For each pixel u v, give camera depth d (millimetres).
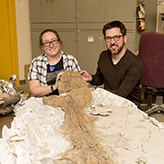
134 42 3982
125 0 3910
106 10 4109
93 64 4461
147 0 4062
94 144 1177
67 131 1311
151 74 2910
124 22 3990
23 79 5098
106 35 2070
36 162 1083
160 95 3166
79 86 1752
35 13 4891
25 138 1188
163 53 2754
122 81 2137
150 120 1446
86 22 4352
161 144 1199
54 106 1582
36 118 1411
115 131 1319
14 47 4801
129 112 1572
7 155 1155
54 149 1179
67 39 4609
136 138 1250
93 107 1603
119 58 2148
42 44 2170
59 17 4613
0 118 3025
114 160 1073
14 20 4715
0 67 4871
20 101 2926
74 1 4383
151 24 4148
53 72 2236
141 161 1055
